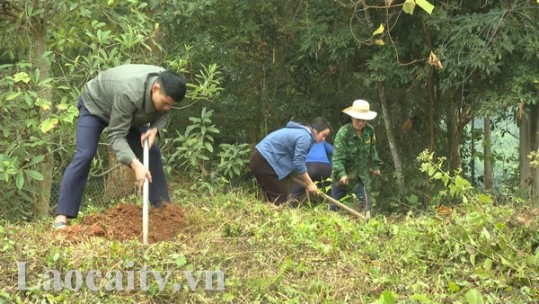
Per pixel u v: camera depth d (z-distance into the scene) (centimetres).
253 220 662
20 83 865
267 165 890
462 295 515
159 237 620
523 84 1020
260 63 1280
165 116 653
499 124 1402
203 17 1238
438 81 1138
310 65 1268
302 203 886
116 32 985
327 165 1023
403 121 1228
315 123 884
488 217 600
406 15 1072
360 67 1198
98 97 643
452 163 1192
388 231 677
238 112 1308
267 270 541
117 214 657
